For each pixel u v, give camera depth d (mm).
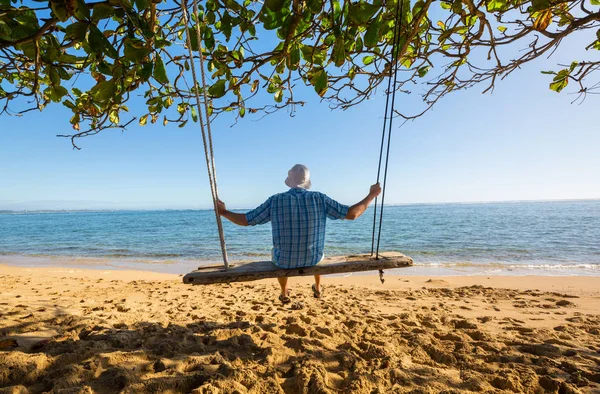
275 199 3135
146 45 2559
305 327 3818
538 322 4641
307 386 2355
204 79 2746
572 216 44344
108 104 3248
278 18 2617
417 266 12867
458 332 3885
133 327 3791
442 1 3104
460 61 3676
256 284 8992
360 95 3785
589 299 6477
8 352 2705
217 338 3430
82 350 2830
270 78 3672
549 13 2678
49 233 34500
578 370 2795
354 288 8219
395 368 2705
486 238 21984
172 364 2668
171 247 20750
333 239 23625
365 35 2615
